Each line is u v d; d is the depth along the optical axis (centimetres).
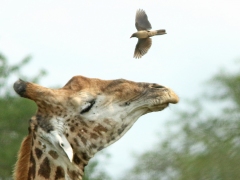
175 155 4369
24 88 2036
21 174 2069
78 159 2088
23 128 5162
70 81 2109
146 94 2122
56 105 2053
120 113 2108
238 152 4159
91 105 2086
